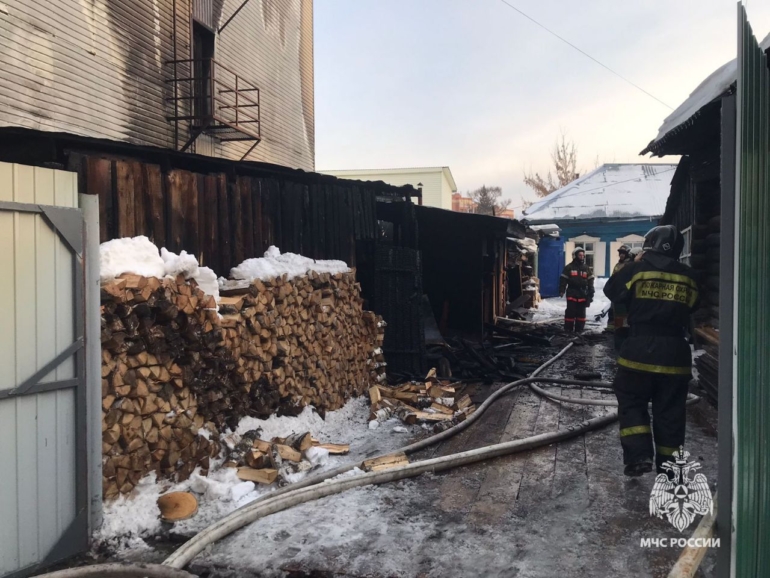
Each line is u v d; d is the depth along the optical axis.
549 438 4.74
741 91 2.05
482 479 4.00
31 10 6.76
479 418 5.60
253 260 4.94
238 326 4.34
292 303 5.11
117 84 8.35
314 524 3.32
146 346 3.59
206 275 4.21
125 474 3.42
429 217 10.25
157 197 4.12
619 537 3.13
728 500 2.27
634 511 3.45
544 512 3.46
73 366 3.03
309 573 2.82
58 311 2.95
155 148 4.23
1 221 2.70
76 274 3.03
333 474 4.07
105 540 3.12
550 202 26.52
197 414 4.05
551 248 23.20
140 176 3.98
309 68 15.57
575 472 4.12
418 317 7.65
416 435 5.13
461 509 3.51
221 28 11.04
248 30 12.20
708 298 6.69
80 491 3.05
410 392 6.25
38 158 3.79
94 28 7.87
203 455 3.93
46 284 2.90
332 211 6.46
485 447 4.44
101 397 3.18
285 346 4.96
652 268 3.82
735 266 2.10
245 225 5.12
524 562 2.89
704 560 2.89
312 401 5.38
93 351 3.13
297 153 14.80
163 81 9.42
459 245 10.86
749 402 2.19
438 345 9.05
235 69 11.63
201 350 4.01
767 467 2.37
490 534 3.18
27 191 2.82
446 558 2.93
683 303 3.73
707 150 6.62
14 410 2.76
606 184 26.61
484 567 2.84
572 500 3.62
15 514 2.76
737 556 2.12
